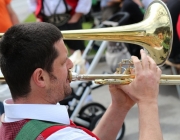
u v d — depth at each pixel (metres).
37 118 1.64
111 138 2.13
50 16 5.27
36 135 1.56
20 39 1.62
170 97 5.52
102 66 7.25
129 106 2.13
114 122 2.13
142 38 2.27
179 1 4.74
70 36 2.17
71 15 5.33
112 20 4.93
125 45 5.03
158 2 2.35
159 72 1.84
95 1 9.88
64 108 1.72
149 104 1.78
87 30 2.19
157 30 2.28
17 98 1.68
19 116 1.64
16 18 5.09
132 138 4.52
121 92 2.10
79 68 3.81
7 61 1.62
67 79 1.78
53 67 1.66
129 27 2.25
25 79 1.63
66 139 1.56
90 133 1.73
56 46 1.66
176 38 4.77
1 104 3.66
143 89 1.80
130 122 4.88
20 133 1.60
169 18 2.25
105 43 4.24
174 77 2.02
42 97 1.68
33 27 1.65
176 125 4.68
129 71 1.97
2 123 1.73
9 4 4.94
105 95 5.90
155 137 1.70
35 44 1.61
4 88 3.36
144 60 1.83
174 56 4.87
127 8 5.49
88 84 4.02
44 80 1.65
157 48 2.29
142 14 5.53
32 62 1.61
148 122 1.74
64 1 5.20
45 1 5.23
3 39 1.65
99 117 4.16
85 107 4.34
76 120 4.19
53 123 1.65
